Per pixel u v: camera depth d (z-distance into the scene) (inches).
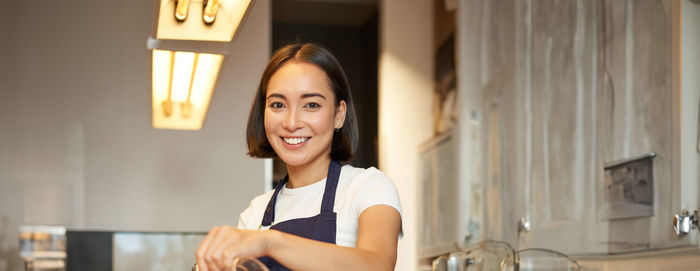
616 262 93.7
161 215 172.4
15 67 172.6
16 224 166.9
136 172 173.0
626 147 90.8
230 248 33.4
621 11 92.2
